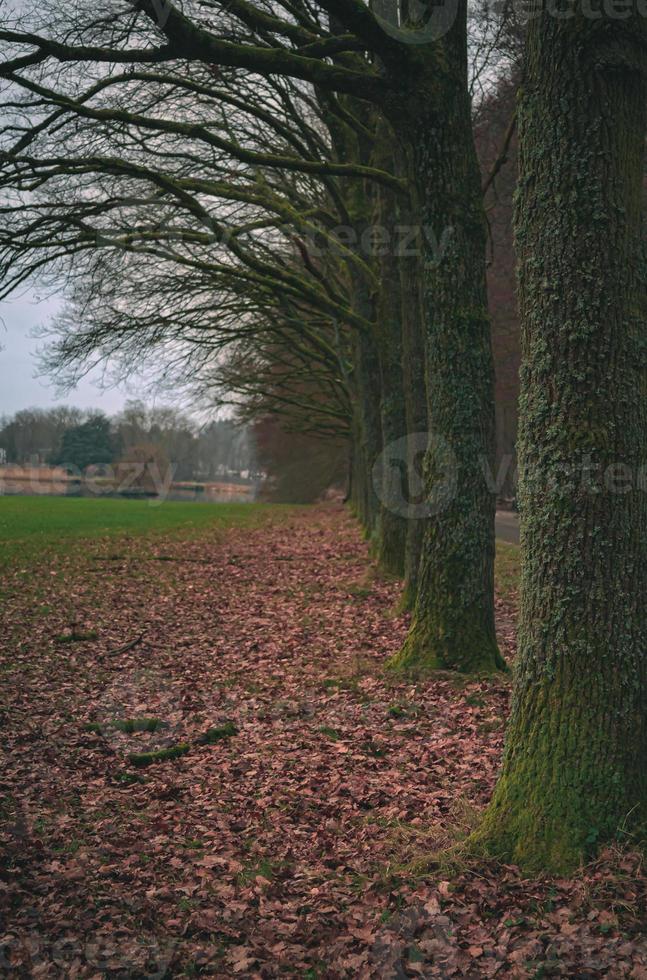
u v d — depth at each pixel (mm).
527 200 4988
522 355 5078
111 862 5422
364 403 18469
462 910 4469
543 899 4469
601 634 4781
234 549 24953
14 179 11336
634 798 4742
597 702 4785
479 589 9781
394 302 14945
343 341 23500
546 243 4883
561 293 4836
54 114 10742
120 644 12773
